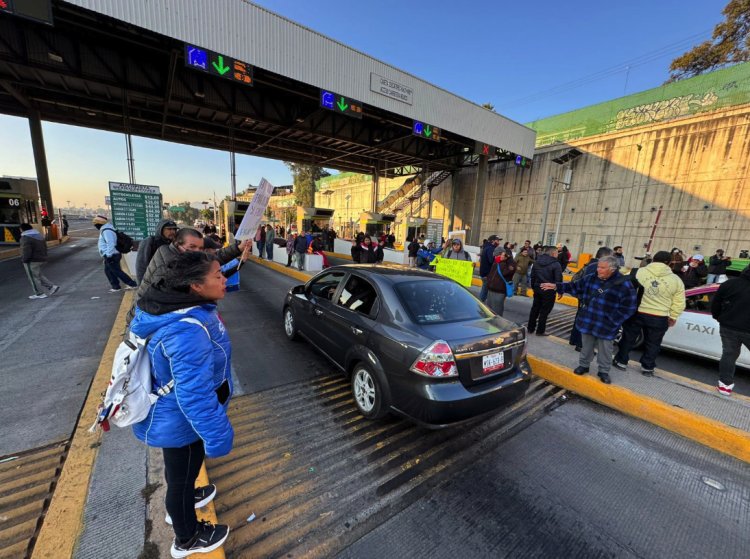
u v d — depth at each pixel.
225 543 1.78
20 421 2.72
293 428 2.89
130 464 2.19
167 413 1.33
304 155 27.58
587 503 2.22
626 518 2.11
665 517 2.13
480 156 21.81
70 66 11.67
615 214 17.94
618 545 1.91
